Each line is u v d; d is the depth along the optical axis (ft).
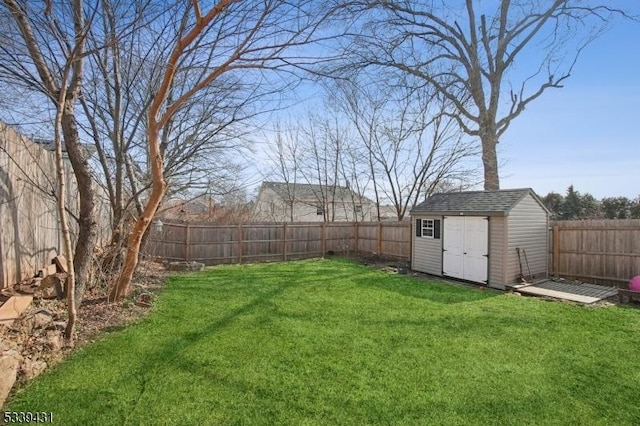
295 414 9.43
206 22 12.78
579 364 12.84
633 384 11.35
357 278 30.30
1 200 15.93
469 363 12.83
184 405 9.76
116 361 12.43
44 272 19.86
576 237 28.91
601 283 27.43
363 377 11.61
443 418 9.36
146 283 26.03
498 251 27.43
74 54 12.40
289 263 40.01
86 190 17.62
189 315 18.39
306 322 17.54
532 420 9.35
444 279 31.12
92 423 8.87
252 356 13.16
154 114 15.69
